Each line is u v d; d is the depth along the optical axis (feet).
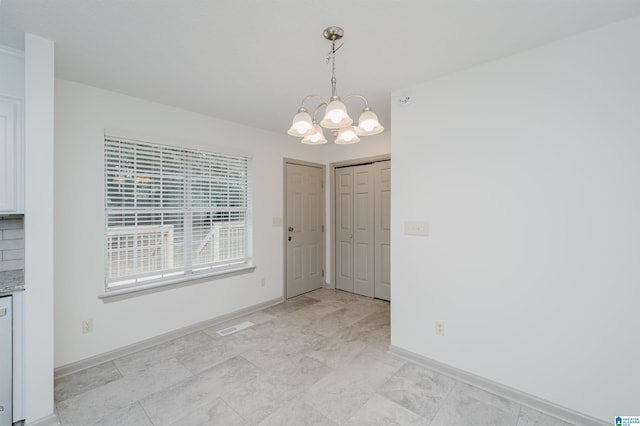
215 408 5.99
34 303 5.47
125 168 8.41
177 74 7.14
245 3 4.63
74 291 7.48
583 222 5.58
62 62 6.51
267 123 11.26
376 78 7.34
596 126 5.44
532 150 6.08
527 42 5.82
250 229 11.80
